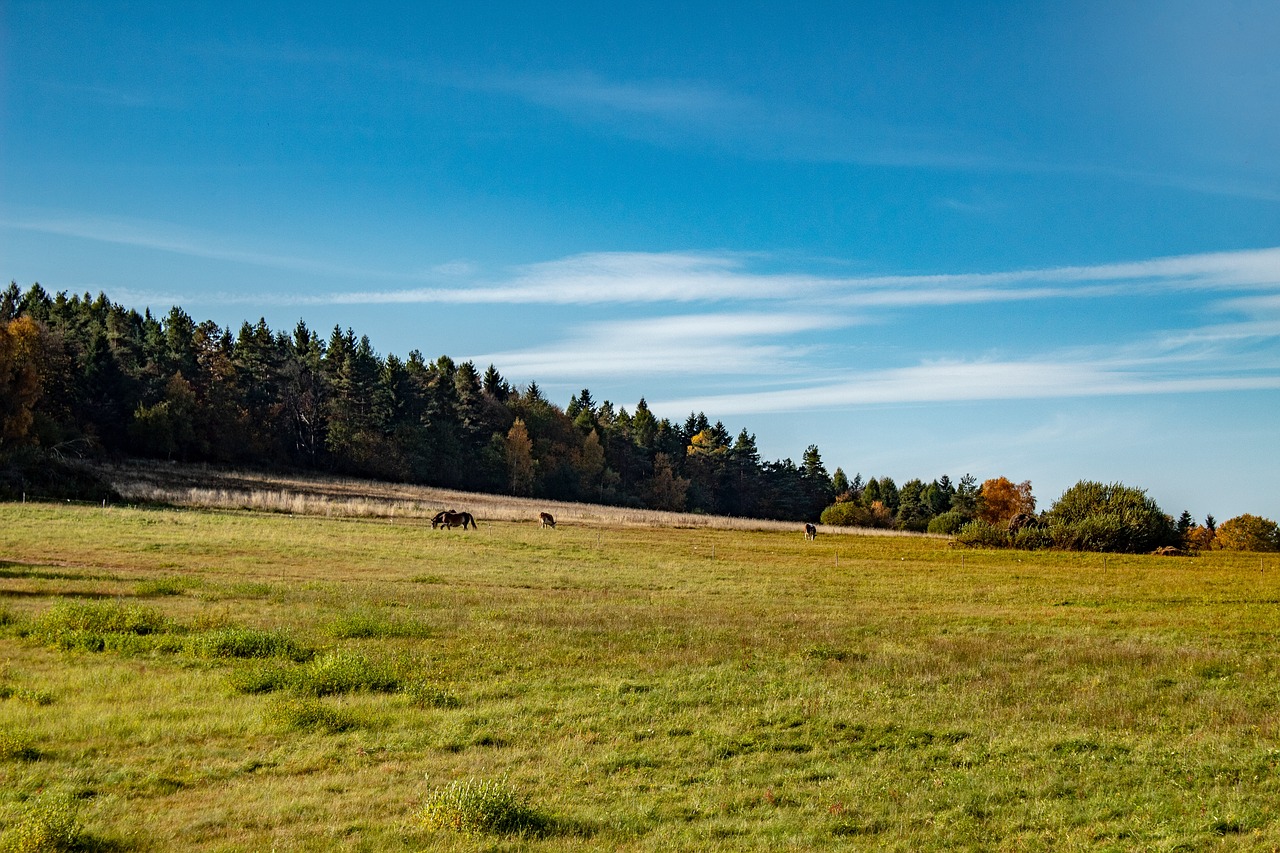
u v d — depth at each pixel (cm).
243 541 3956
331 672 1496
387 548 4144
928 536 8244
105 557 3155
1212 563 4922
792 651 1945
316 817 921
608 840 886
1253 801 1017
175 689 1421
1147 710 1457
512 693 1509
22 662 1555
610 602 2770
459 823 891
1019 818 977
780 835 908
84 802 942
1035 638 2247
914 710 1442
